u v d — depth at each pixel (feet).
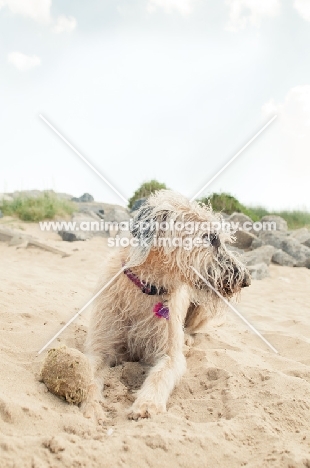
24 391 3.61
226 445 3.26
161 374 4.20
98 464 2.95
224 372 4.39
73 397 3.63
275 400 3.93
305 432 3.53
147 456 3.07
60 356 3.71
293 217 20.34
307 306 7.91
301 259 12.00
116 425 3.49
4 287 6.59
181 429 3.37
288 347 5.53
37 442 3.00
